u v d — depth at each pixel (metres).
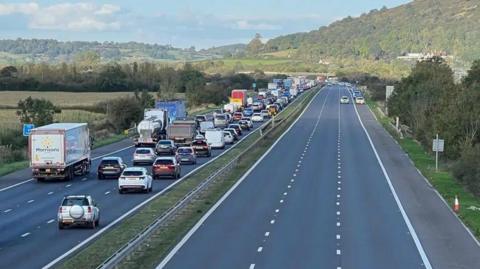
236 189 79.19
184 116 155.50
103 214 62.41
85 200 55.66
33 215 62.41
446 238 53.66
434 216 63.66
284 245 49.88
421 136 125.88
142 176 75.44
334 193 76.88
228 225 57.72
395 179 89.31
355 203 70.25
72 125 90.44
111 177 88.94
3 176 91.56
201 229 55.88
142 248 48.28
